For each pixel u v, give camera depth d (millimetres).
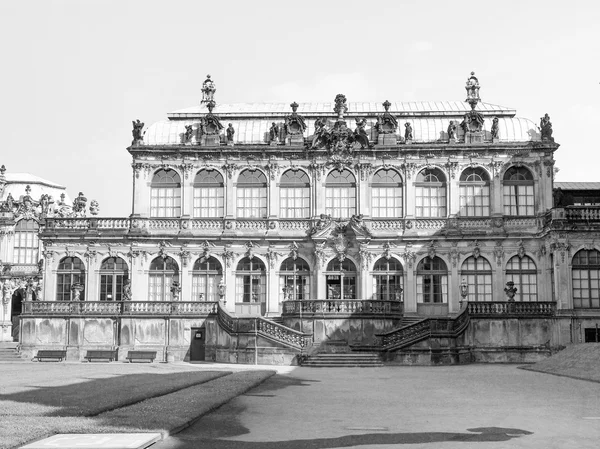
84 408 26141
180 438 22484
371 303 62250
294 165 74875
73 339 67250
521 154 73438
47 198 92250
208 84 82750
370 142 74875
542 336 65188
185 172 74875
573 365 49781
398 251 72938
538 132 75312
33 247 92125
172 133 77062
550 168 73062
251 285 73812
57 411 25312
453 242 72688
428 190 74312
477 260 72812
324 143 74812
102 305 67500
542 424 26000
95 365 56781
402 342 59312
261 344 59906
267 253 73688
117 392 31984
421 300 72688
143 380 39031
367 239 72188
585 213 67500
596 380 42250
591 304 66250
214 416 27172
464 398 34156
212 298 73625
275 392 36312
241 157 75125
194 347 66062
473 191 73938
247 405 30625
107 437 21047
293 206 74750
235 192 75000
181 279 73562
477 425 25812
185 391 33750
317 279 72375
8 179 101250
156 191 75250
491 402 32531
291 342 59594
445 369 54156
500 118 76938
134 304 66938
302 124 75750
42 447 19469
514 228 72688
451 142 74250
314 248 72938
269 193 74625
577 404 31672
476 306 65312
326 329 61812
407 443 22391
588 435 23766
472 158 73812
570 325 64938
